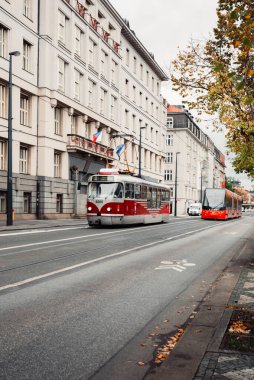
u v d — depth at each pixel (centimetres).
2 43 2723
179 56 1196
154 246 1562
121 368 407
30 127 3028
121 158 4847
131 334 516
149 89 5966
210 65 1145
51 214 3212
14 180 2820
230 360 404
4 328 525
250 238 2041
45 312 604
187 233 2311
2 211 2756
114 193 2470
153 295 743
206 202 4719
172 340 495
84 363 419
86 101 3844
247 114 1157
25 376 385
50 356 436
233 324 527
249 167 2008
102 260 1145
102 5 4222
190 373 379
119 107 4719
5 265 1002
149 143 5981
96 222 2475
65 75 3494
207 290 801
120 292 756
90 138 4034
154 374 380
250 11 635
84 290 761
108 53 4369
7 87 2773
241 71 1009
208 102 1191
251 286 792
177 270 1024
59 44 3309
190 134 8700
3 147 2777
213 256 1323
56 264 1045
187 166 8481
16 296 696
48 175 3173
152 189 3081
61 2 3334
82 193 3772
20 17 2870
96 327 541
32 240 1605
